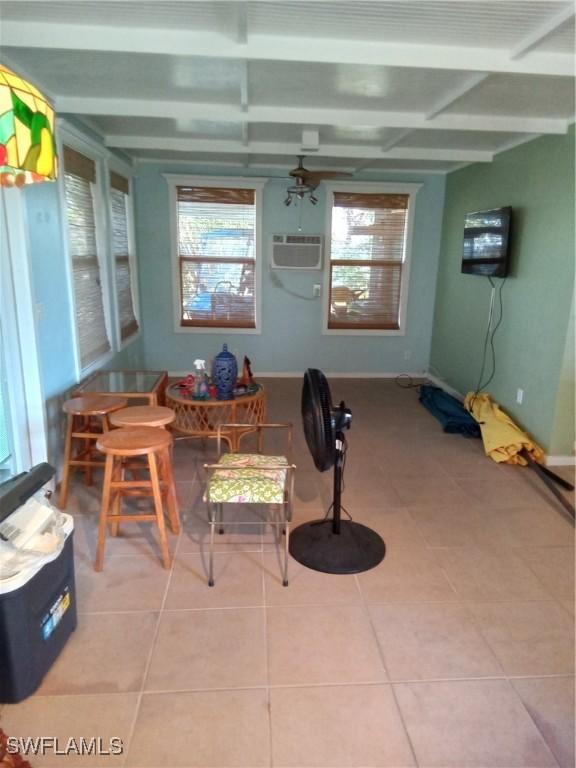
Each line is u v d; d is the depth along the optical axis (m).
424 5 1.96
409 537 2.62
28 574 1.55
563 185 3.39
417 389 5.52
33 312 2.71
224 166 5.30
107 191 4.14
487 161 4.37
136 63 2.54
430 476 3.36
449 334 5.37
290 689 1.69
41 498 1.80
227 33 2.27
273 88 2.88
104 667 1.76
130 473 3.18
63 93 3.07
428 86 2.81
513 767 1.45
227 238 5.48
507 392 4.15
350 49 2.35
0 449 2.61
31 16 2.13
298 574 2.29
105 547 2.47
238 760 1.46
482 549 2.52
